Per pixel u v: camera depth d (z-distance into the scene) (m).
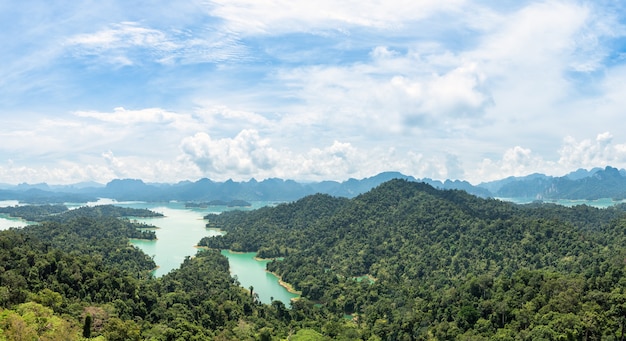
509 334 157.62
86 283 196.12
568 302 165.50
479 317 177.75
